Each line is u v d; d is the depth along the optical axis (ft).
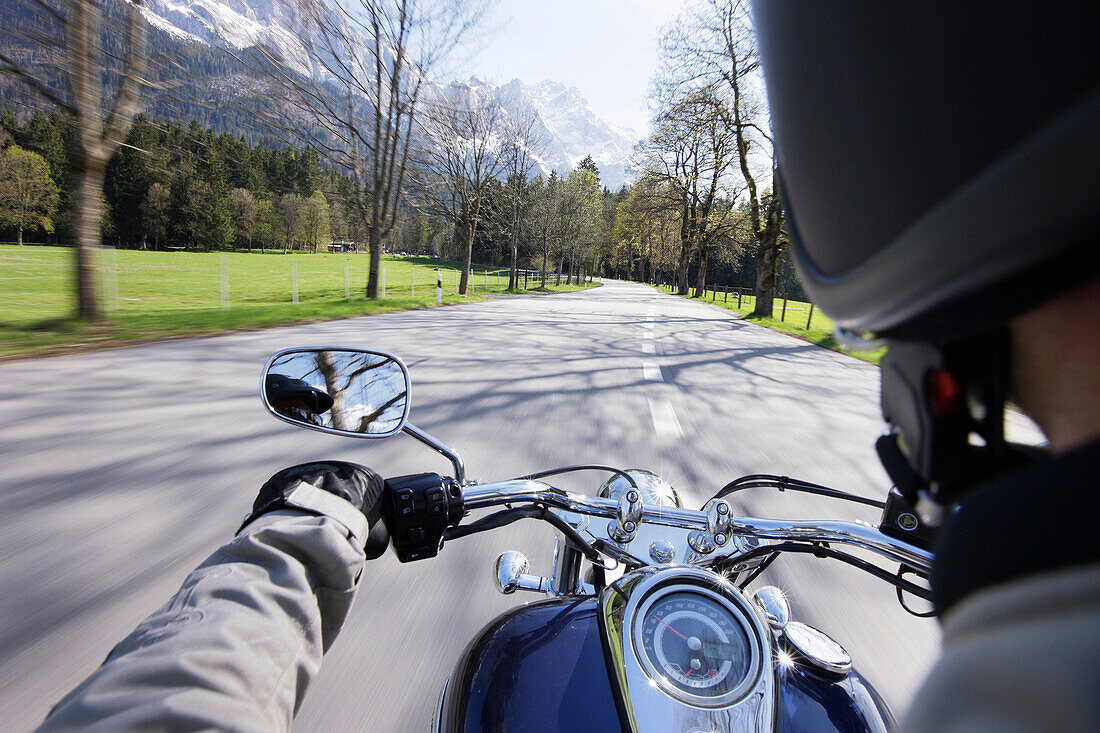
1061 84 0.75
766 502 12.05
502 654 3.11
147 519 10.14
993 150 0.86
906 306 1.22
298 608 2.17
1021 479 0.92
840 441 17.34
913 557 3.83
